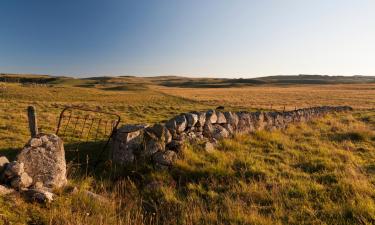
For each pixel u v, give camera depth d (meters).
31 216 6.30
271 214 7.21
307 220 6.96
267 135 14.70
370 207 7.26
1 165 7.30
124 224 6.62
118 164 10.00
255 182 8.77
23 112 21.98
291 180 9.08
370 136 16.48
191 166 9.84
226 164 10.23
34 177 7.61
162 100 64.12
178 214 7.31
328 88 139.38
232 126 14.11
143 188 8.74
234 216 7.04
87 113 24.62
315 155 12.11
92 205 7.21
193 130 12.05
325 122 22.84
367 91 106.94
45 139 8.16
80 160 10.50
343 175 9.44
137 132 10.43
